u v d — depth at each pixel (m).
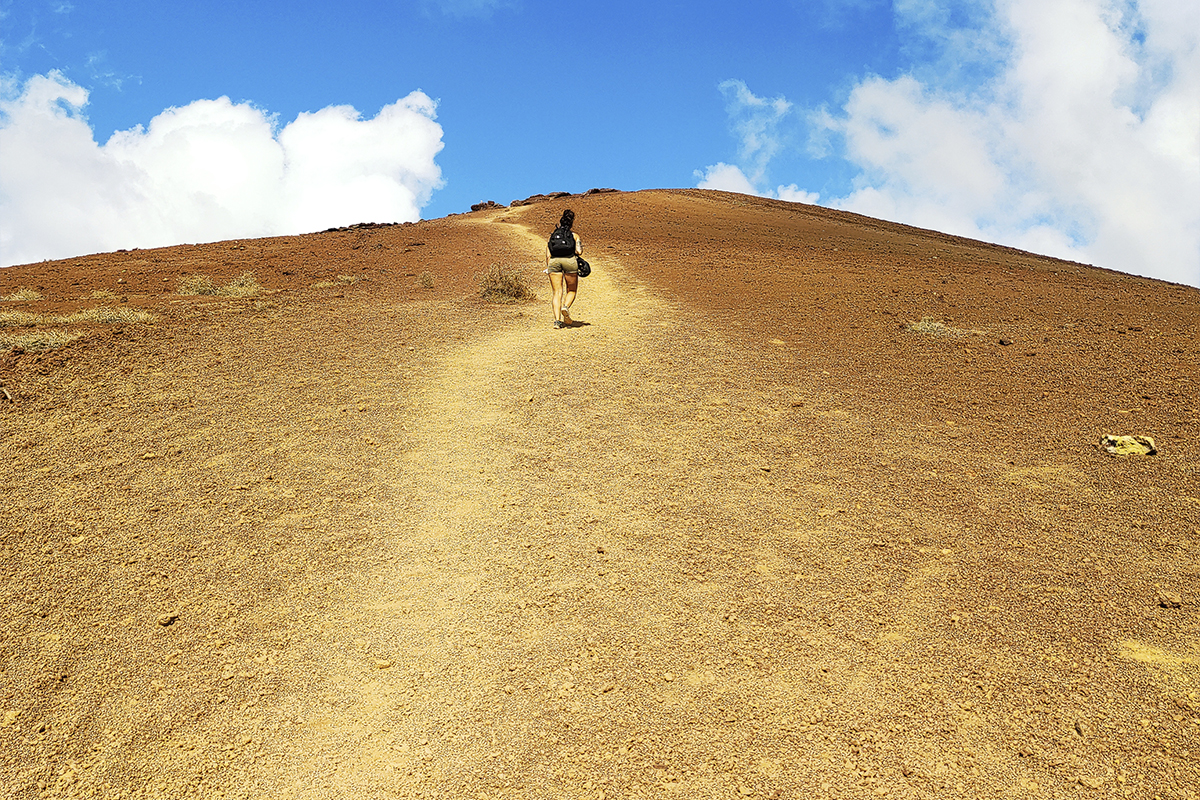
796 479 6.31
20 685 3.99
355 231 36.44
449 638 4.39
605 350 10.45
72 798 3.33
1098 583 4.71
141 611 4.61
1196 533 5.19
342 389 8.68
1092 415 7.44
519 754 3.53
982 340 10.54
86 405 7.98
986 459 6.59
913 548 5.20
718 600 4.67
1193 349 9.52
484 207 51.53
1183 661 4.00
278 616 4.60
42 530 5.48
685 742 3.57
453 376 9.25
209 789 3.39
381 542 5.42
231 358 9.87
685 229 30.94
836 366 9.47
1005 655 4.11
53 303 13.76
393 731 3.71
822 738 3.58
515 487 6.22
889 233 37.09
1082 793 3.23
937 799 3.22
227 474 6.43
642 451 6.92
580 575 4.96
